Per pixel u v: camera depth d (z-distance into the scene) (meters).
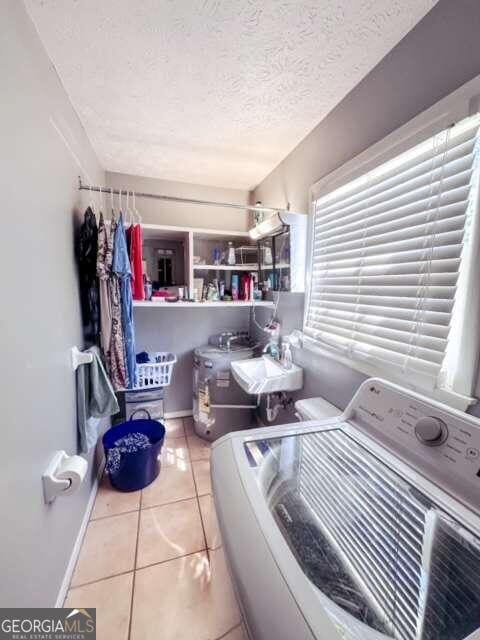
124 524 1.50
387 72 1.09
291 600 0.46
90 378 1.40
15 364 0.77
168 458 2.08
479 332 0.80
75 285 1.36
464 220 0.83
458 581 0.57
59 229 1.15
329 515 0.79
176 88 1.28
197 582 1.21
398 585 0.61
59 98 1.19
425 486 0.71
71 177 1.33
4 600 0.70
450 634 0.51
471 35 0.80
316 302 1.62
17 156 0.80
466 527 0.60
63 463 1.03
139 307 2.44
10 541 0.73
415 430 0.79
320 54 1.09
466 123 0.83
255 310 2.61
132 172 2.25
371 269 1.20
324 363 1.52
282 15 0.93
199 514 1.58
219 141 1.75
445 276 0.89
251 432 0.94
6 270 0.73
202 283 2.24
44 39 1.00
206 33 1.00
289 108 1.43
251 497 0.66
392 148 1.06
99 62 1.12
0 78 0.72
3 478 0.70
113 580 1.21
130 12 0.93
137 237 1.81
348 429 0.98
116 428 1.95
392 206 1.10
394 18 0.94
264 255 2.12
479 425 0.68
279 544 0.55
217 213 2.55
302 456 0.92
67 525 1.19
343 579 0.61
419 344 0.97
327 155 1.49
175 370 2.62
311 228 1.64
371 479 0.81
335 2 0.89
